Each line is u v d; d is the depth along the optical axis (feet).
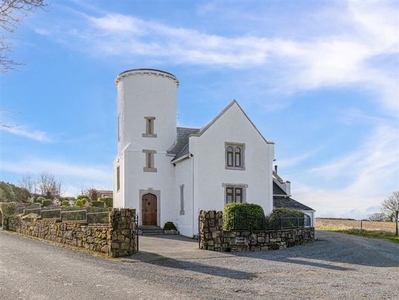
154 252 55.36
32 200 143.43
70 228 60.95
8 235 78.13
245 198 91.35
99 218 55.77
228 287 33.99
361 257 55.72
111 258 49.39
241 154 93.04
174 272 40.96
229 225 60.59
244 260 50.55
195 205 86.74
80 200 128.88
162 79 103.35
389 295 31.78
